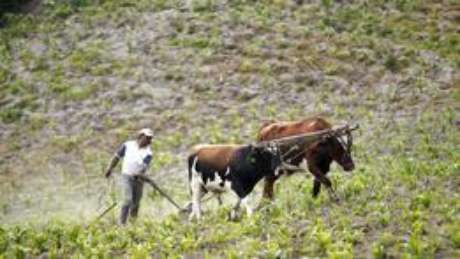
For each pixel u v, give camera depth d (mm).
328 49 54750
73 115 49438
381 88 50031
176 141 44750
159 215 32562
